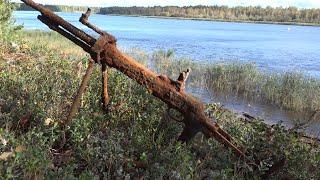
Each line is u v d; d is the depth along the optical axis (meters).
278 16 179.50
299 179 4.98
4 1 12.89
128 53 25.52
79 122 5.36
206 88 17.70
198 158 5.27
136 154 5.23
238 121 7.09
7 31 12.80
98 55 5.38
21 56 10.93
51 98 6.43
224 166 5.06
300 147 5.36
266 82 17.58
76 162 4.88
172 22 160.00
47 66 8.72
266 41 57.28
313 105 14.87
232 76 18.47
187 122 5.35
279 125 5.67
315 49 43.69
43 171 4.04
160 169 4.54
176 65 21.75
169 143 5.36
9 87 6.94
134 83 7.01
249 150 5.30
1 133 4.46
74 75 8.00
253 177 4.90
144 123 6.05
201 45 45.59
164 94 5.35
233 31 94.12
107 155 4.81
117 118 6.12
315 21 163.25
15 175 3.88
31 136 4.95
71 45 22.77
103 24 107.50
